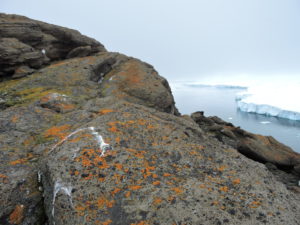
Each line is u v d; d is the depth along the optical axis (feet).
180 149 15.01
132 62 56.59
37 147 16.67
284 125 170.09
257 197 11.93
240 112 244.63
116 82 45.11
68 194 11.01
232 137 45.09
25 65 45.39
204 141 16.94
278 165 40.96
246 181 13.06
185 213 10.37
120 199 10.92
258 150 42.73
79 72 45.44
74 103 29.81
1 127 19.85
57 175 11.81
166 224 9.91
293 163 40.73
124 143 14.47
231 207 11.02
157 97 42.27
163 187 11.71
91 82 43.78
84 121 20.07
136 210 10.44
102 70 51.19
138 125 16.61
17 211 12.08
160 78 52.85
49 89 37.06
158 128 16.71
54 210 10.73
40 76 41.78
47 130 19.30
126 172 12.34
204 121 53.16
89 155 13.08
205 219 10.20
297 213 11.36
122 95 39.83
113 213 10.31
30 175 13.92
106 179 11.80
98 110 22.30
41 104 27.07
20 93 34.58
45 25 58.49
